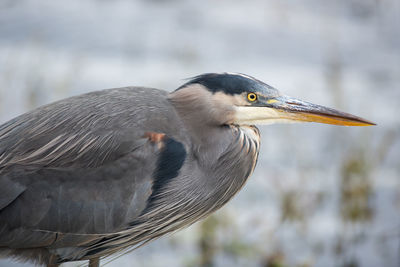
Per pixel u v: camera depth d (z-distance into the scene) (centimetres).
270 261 1045
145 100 832
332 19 2255
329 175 1285
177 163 800
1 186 759
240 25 2119
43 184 766
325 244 1096
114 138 784
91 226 777
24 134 788
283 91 1641
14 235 766
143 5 2238
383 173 1329
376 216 1188
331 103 1586
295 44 1994
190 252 1066
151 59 1748
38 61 1662
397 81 1786
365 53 1986
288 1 2408
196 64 1747
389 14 2328
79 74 1606
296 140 1443
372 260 1061
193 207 838
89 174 775
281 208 1166
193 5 2286
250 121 845
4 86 1503
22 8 2066
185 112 830
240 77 837
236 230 1100
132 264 1026
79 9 2114
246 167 862
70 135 785
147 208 800
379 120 1532
